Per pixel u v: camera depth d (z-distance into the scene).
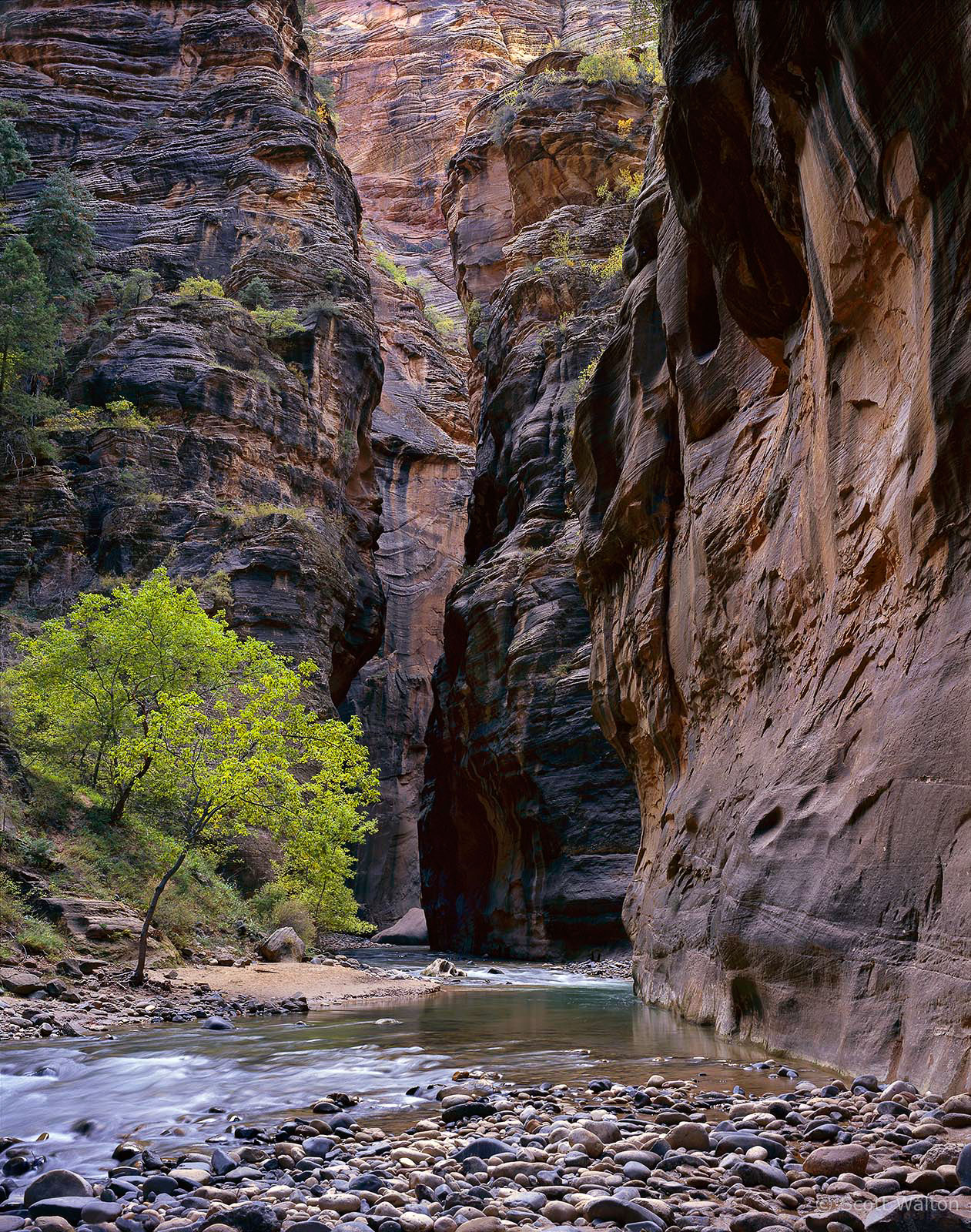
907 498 8.12
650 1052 9.56
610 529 19.84
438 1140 6.05
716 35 11.70
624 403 20.41
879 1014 7.26
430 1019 12.95
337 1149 5.90
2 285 46.28
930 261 7.63
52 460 44.25
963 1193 4.28
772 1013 9.42
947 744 6.99
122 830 20.33
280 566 42.00
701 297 15.79
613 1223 4.36
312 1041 10.63
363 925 27.00
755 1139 5.41
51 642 24.30
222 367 47.41
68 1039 10.88
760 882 10.08
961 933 6.35
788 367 13.01
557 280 48.00
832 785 9.18
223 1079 8.44
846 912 8.08
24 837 17.44
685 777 16.34
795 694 11.01
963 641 7.16
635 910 18.59
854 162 8.77
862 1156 4.89
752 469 13.65
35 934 14.71
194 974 16.31
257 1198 4.95
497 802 38.78
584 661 35.88
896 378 8.77
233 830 21.30
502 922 36.75
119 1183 5.28
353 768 24.39
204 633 24.50
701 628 15.07
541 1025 12.21
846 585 9.59
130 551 42.25
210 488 45.25
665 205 18.55
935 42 7.16
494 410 48.38
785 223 11.41
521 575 39.84
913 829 7.27
